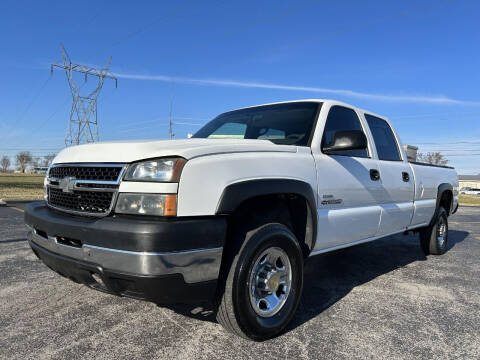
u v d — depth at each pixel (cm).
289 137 347
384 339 276
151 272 212
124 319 297
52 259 259
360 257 557
